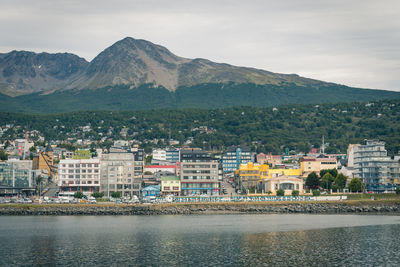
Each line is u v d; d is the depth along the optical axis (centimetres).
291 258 16812
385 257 16738
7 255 17838
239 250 18262
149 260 16825
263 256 17188
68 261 16788
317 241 19775
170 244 19662
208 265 16025
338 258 16662
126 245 19562
